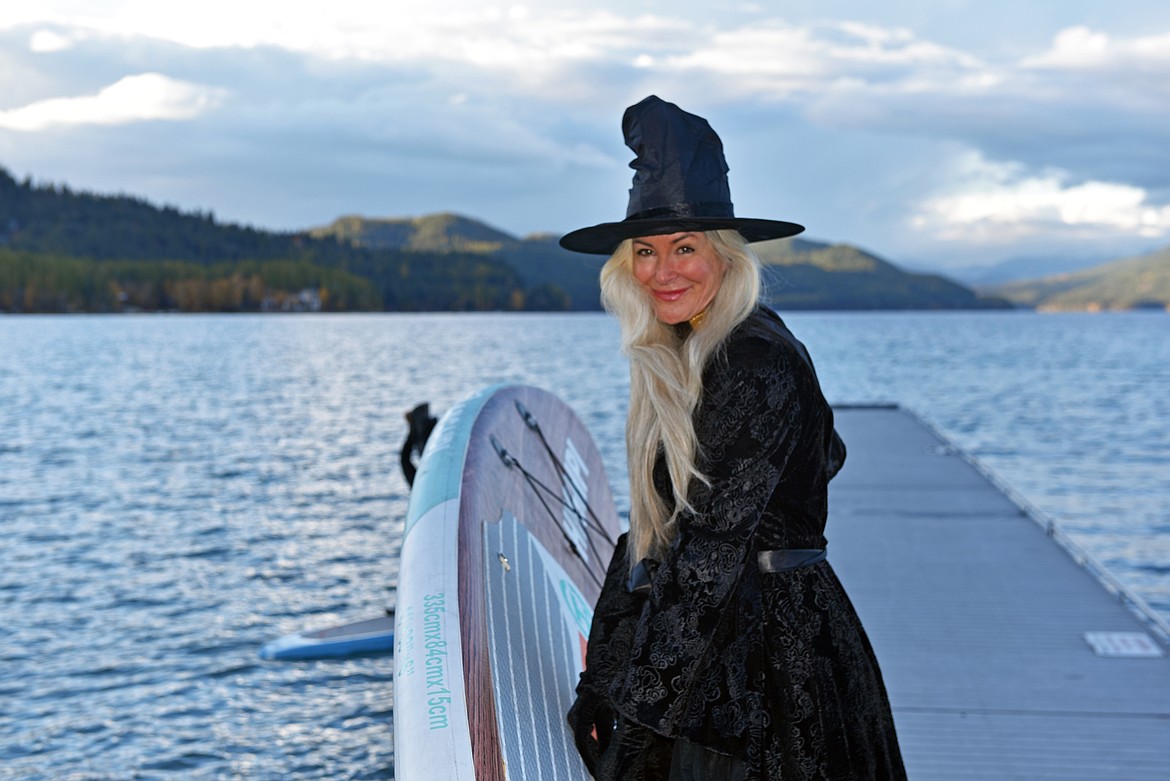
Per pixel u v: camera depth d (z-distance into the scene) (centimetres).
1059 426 2702
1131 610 588
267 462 1898
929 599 618
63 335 9650
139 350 6800
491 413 238
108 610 926
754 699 145
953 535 792
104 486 1639
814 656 148
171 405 3092
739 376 141
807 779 144
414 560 168
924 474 1098
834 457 157
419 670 141
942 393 3762
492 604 173
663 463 154
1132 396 3656
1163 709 442
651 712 138
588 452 295
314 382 4022
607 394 3309
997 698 457
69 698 711
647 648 138
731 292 147
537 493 236
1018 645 530
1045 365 5669
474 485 200
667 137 151
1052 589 635
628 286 159
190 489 1605
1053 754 399
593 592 245
